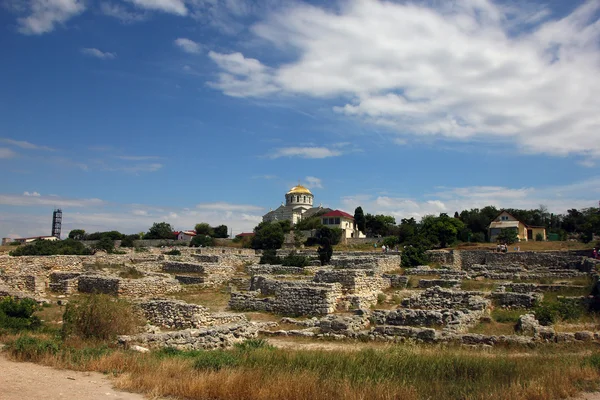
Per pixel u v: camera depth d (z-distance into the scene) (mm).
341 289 35656
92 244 88062
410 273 45625
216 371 17000
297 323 30031
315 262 55844
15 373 16344
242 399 14359
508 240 74938
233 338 25156
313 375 16094
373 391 14703
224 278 49625
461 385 15898
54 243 77750
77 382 15648
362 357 19422
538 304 31484
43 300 36062
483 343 23391
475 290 36719
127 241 108688
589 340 22797
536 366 17750
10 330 25719
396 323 28250
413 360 18969
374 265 46000
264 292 38750
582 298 31656
